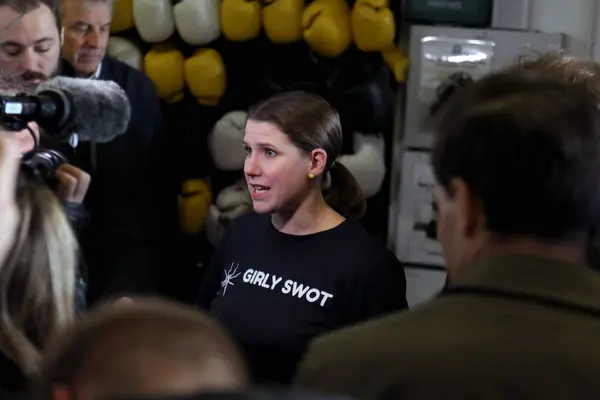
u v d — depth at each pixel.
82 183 1.90
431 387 1.07
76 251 1.59
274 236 2.32
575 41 3.55
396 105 3.63
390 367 1.10
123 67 3.04
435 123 1.28
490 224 1.14
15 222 1.31
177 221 3.59
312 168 2.26
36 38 2.27
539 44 3.48
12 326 1.41
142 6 3.30
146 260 2.85
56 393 0.85
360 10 3.24
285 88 3.43
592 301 1.10
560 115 1.11
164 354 0.82
